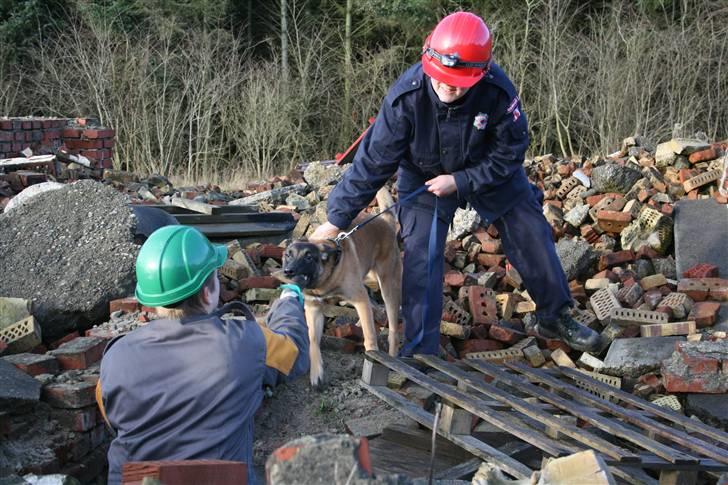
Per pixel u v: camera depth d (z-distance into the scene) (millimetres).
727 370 4695
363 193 4621
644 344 5422
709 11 18859
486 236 7297
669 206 7320
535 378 4625
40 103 19531
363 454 1690
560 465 2123
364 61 21797
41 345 4793
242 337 2766
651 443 3539
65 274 5426
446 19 4113
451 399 3891
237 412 2727
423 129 4375
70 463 3730
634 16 19734
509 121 4266
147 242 2820
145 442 2707
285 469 1661
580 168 8773
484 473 2234
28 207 6082
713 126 18719
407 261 4785
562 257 6715
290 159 20734
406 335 4852
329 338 5457
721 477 3461
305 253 4613
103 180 10773
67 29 20516
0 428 3561
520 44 20156
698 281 6102
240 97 20406
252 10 23375
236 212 7680
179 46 19984
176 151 19391
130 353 2734
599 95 18438
